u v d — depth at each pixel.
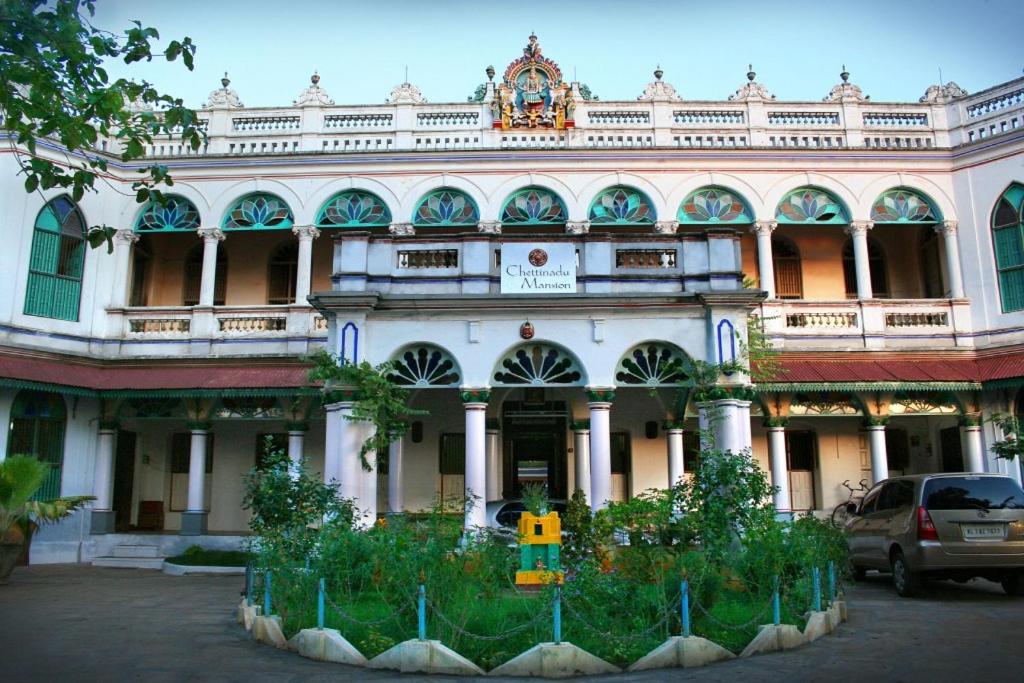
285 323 21.67
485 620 8.84
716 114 23.02
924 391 20.72
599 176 22.19
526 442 22.31
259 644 9.32
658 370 14.92
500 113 22.80
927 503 12.25
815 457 22.98
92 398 21.19
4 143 20.08
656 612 8.76
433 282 15.20
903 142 22.78
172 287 24.25
